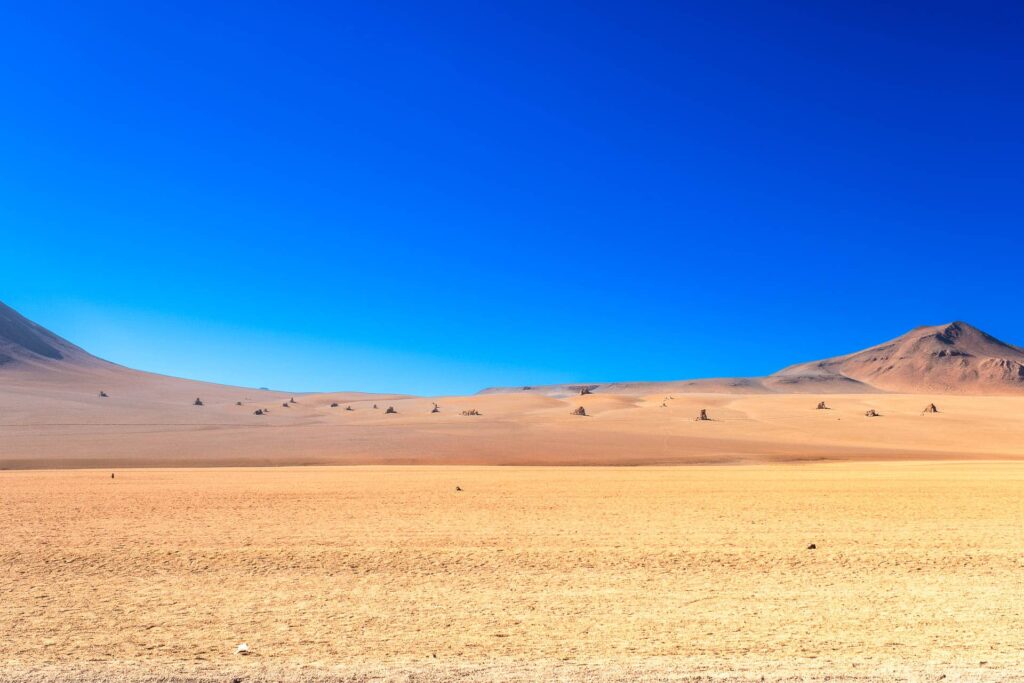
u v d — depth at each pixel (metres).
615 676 8.92
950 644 10.70
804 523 23.47
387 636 11.42
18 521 24.52
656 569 16.69
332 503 29.83
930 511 26.20
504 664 9.62
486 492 34.44
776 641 10.92
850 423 115.31
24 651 10.69
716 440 92.69
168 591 14.87
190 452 80.12
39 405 139.75
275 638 11.35
